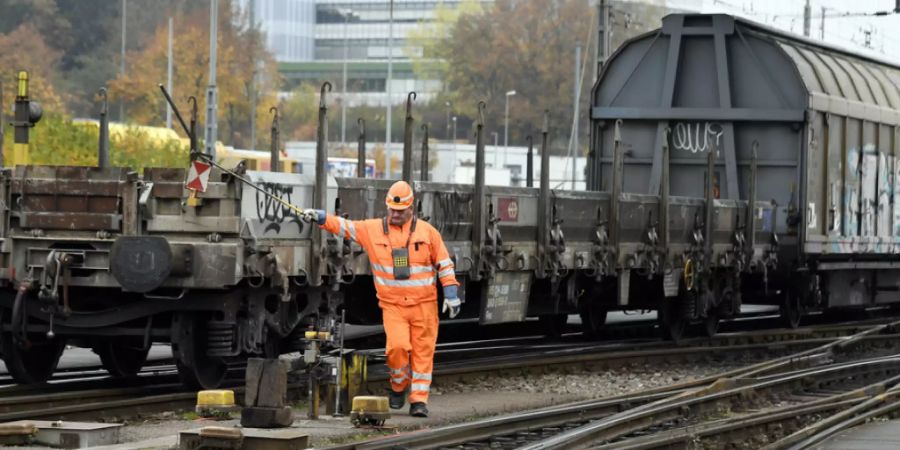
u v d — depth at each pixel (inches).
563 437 916.6
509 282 1455.5
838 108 2057.1
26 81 1346.0
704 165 2016.5
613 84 2063.2
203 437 820.0
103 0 7209.6
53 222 1127.6
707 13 1999.3
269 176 1130.7
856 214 2164.1
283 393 940.0
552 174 6402.6
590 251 1584.6
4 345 1184.2
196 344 1139.3
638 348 1720.0
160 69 6309.1
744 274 1975.9
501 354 1617.9
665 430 1045.2
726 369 1562.5
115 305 1176.8
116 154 3213.6
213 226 1096.8
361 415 975.6
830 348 1667.1
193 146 1280.8
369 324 1385.3
